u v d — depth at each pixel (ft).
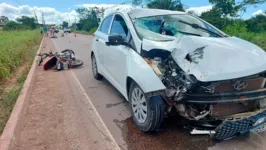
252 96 8.43
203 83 8.19
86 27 194.59
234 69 8.25
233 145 9.19
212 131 8.62
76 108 13.38
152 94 8.66
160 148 9.15
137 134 10.23
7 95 14.94
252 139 9.29
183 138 9.77
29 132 10.64
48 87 17.70
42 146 9.52
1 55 21.68
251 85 8.61
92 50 19.15
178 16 13.12
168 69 9.18
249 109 9.13
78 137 10.16
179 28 12.05
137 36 11.00
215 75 8.04
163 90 8.54
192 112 8.80
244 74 8.20
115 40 11.18
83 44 56.54
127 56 10.94
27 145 9.59
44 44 60.90
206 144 9.32
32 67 24.21
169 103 8.94
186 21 12.76
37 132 10.63
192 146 9.20
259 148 8.91
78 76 21.02
